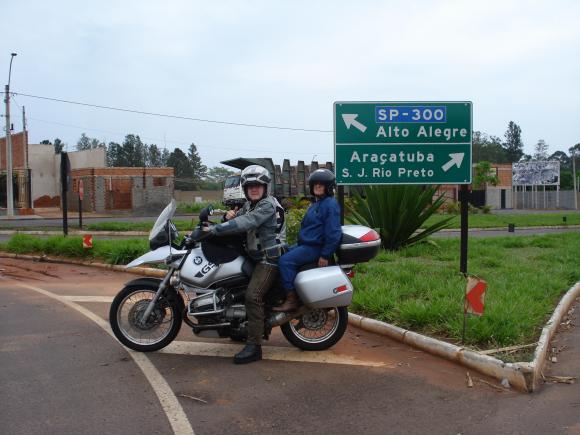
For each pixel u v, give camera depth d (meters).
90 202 40.12
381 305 6.92
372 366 5.37
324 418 4.24
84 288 9.20
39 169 48.59
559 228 24.58
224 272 5.46
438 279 8.43
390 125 9.00
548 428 4.09
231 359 5.56
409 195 12.26
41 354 5.67
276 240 5.55
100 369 5.24
